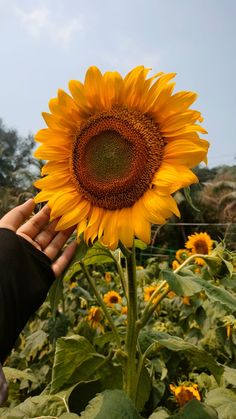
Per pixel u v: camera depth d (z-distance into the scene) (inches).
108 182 17.1
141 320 18.0
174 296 37.8
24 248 16.5
